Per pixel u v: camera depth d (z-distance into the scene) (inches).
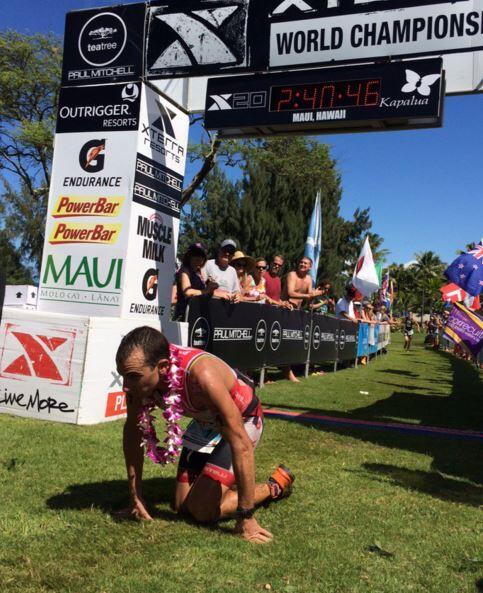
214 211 1111.6
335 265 1133.7
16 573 80.0
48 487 118.3
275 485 118.2
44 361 183.5
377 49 231.9
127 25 235.3
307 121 239.5
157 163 233.6
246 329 291.3
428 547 99.9
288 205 1085.1
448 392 371.9
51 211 229.0
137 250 221.0
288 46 242.1
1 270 110.0
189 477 109.2
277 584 81.8
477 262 280.8
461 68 239.8
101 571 82.4
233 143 844.6
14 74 927.0
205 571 84.5
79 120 228.7
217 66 246.1
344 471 147.6
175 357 96.3
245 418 107.7
